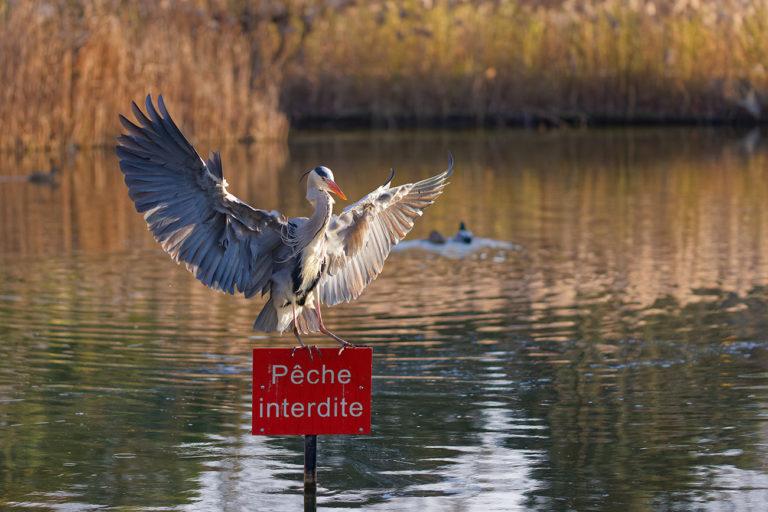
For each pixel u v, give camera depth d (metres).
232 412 9.72
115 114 33.09
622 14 40.78
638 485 8.10
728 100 40.41
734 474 8.28
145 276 15.44
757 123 40.53
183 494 7.99
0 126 30.89
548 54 40.69
